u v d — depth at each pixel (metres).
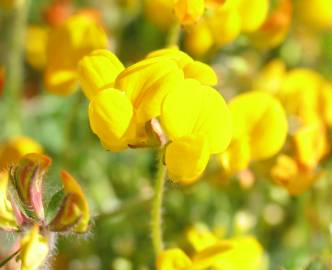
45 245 0.18
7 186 0.19
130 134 0.19
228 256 0.21
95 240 0.27
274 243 0.27
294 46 0.31
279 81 0.28
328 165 0.26
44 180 0.20
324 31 0.32
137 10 0.30
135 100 0.19
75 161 0.28
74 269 0.27
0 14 0.30
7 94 0.29
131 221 0.27
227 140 0.19
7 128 0.29
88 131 0.28
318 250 0.26
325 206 0.27
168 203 0.27
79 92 0.27
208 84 0.19
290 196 0.27
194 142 0.18
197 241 0.22
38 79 0.31
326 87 0.27
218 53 0.28
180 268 0.20
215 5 0.21
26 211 0.19
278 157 0.23
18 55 0.29
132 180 0.28
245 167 0.22
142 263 0.26
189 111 0.19
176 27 0.24
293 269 0.25
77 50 0.22
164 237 0.26
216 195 0.27
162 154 0.19
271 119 0.22
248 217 0.26
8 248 0.23
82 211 0.19
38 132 0.29
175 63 0.19
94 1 0.31
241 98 0.22
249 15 0.23
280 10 0.24
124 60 0.30
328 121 0.25
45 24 0.31
